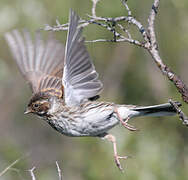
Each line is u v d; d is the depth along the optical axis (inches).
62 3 536.7
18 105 621.9
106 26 325.4
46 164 578.9
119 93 570.9
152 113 374.0
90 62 356.5
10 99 625.6
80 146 538.9
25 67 412.8
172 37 560.7
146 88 566.3
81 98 374.0
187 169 502.0
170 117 538.3
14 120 621.3
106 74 573.9
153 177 487.2
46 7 538.9
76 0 538.9
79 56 353.1
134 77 570.3
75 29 335.9
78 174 547.2
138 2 544.7
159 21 561.3
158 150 502.0
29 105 390.0
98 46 559.5
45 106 384.8
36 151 595.8
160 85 559.8
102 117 375.6
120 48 567.5
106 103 378.6
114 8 530.6
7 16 533.0
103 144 510.9
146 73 566.6
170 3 556.7
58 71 411.5
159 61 316.8
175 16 556.7
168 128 536.7
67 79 362.6
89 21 330.6
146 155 495.2
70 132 382.3
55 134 605.9
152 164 490.0
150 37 318.3
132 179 486.0
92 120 375.9
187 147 529.3
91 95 368.5
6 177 532.1
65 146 589.9
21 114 621.3
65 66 354.6
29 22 530.3
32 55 412.2
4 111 627.8
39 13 534.3
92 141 526.0
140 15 545.3
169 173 493.7
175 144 522.6
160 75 562.3
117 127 500.4
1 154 552.1
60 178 313.0
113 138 377.7
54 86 401.1
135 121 536.7
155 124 538.0
